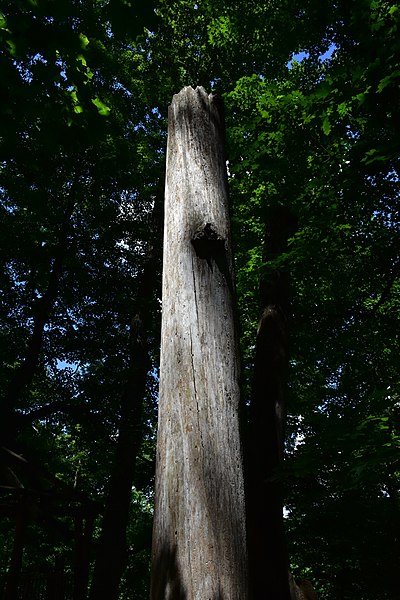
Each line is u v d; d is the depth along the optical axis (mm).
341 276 8875
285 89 8516
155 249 16828
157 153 17078
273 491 4875
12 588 9547
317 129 7410
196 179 2727
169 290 2492
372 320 9250
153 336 16141
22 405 15859
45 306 15227
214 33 13594
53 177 14945
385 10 5664
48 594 10977
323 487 7473
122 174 16094
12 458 11477
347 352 9570
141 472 13883
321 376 10664
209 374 2211
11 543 19109
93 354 15914
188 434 2090
